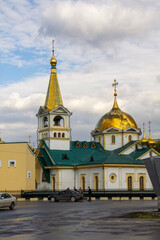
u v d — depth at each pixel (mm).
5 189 68188
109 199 67875
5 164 69062
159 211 32938
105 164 77250
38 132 88562
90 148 90375
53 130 85812
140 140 88625
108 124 90688
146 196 74625
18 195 69250
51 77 89062
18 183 69688
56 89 88000
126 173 79750
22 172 70312
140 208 39125
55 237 19062
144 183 81625
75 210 37281
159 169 32594
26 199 69938
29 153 72875
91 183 80062
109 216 29953
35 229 22234
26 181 70875
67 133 87438
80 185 82438
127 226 23141
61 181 81438
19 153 70625
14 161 69875
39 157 85812
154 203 50094
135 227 22625
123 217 29000
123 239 18156
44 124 89625
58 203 52969
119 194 74312
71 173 83312
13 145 70375
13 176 69375
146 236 19062
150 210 34875
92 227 22844
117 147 89625
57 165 81062
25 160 70938
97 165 78375
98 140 93312
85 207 42062
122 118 90938
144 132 89688
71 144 89375
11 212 35500
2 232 20969
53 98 87188
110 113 92688
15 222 26156
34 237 19109
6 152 69438
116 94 95125
